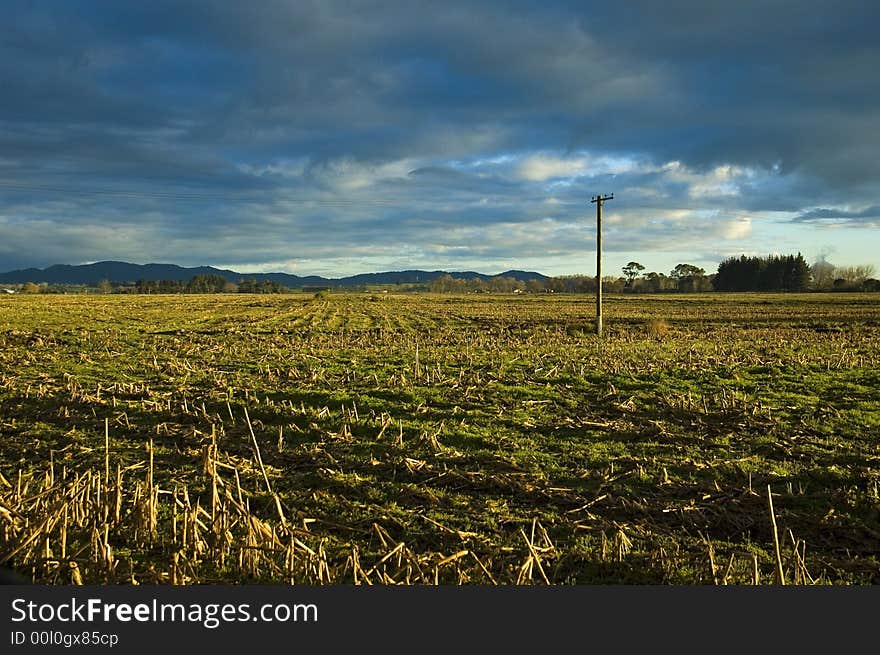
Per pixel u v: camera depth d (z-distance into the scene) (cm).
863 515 1020
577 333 4172
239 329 4712
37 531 812
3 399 1894
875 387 1938
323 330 4653
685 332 4166
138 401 1794
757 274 16325
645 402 1764
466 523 995
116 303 9369
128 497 1045
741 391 1919
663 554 848
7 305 8262
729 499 1081
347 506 1056
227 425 1549
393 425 1514
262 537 835
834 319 5356
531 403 1745
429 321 5653
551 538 942
